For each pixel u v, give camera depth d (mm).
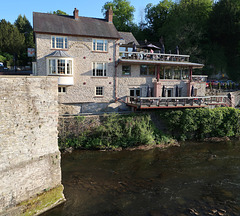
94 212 10781
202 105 23469
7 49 47719
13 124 9781
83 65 22562
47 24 21469
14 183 9875
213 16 43219
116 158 18031
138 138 20641
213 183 13969
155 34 55312
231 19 40781
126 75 24578
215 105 26797
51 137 11469
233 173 15453
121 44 30516
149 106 20922
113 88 24125
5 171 9508
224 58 42688
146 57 24859
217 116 23297
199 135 23672
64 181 13844
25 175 10320
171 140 22328
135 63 23875
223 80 41562
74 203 11453
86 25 23406
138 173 15383
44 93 10945
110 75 23859
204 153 19562
